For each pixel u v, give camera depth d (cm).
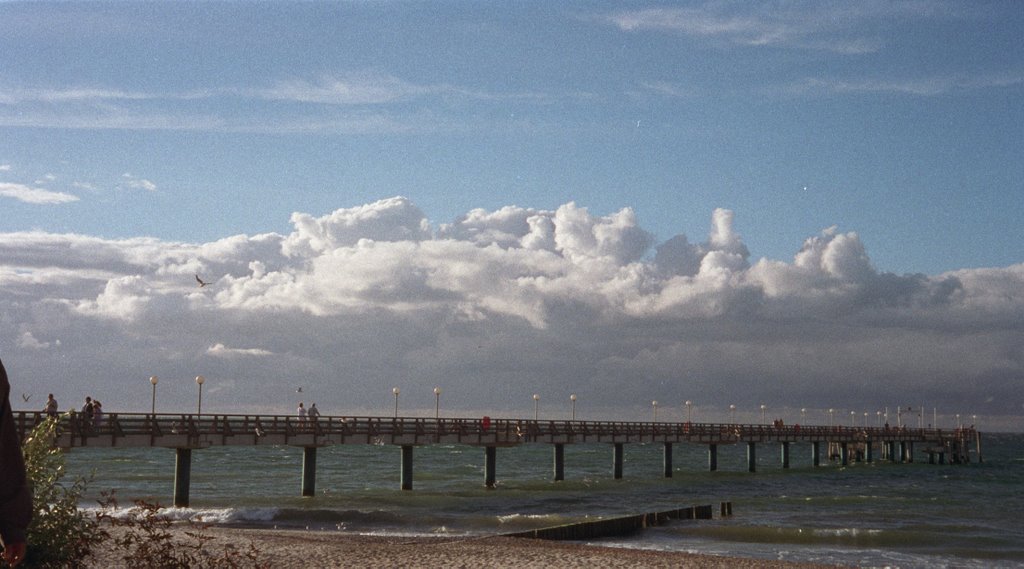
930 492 5884
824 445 18662
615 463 6325
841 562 2642
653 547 2828
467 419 5084
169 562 1131
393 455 12200
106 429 3406
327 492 4772
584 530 2967
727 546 2900
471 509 4062
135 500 1112
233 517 3331
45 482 1005
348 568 1923
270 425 4059
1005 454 16688
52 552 978
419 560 2069
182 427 3681
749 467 7838
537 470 8419
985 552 2898
